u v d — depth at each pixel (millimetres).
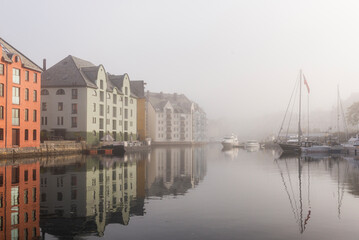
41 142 60594
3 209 14344
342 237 10883
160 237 10719
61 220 12719
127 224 12227
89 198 17094
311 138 108562
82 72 73188
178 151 86750
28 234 10961
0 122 46000
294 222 12672
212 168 35688
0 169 30031
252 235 11000
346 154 68375
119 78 87125
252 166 38188
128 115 89875
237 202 16422
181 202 16328
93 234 11031
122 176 26766
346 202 16547
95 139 71875
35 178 24156
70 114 68812
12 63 48812
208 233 11148
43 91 70438
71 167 33281
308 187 21516
